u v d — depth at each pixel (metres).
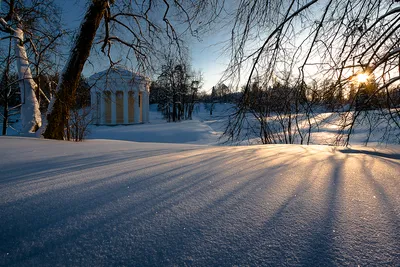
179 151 2.96
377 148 3.49
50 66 6.68
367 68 3.73
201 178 1.60
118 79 14.97
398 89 4.25
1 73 7.30
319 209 1.08
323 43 3.49
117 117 25.27
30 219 0.96
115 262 0.70
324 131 7.46
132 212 1.04
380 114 4.44
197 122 23.19
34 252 0.74
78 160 2.26
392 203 1.14
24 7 6.74
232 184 1.47
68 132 6.46
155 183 1.48
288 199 1.21
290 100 4.45
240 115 4.49
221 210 1.07
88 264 0.69
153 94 37.91
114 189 1.35
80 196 1.23
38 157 2.42
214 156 2.50
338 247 0.78
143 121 28.08
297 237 0.84
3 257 0.71
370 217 0.99
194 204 1.14
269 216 1.01
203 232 0.87
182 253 0.75
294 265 0.69
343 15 3.32
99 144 3.98
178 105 32.84
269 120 5.14
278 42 3.55
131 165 2.01
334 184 1.46
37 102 6.66
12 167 1.92
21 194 1.25
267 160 2.27
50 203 1.13
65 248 0.76
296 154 2.68
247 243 0.80
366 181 1.53
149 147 3.56
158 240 0.82
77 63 6.03
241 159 2.32
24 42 6.64
